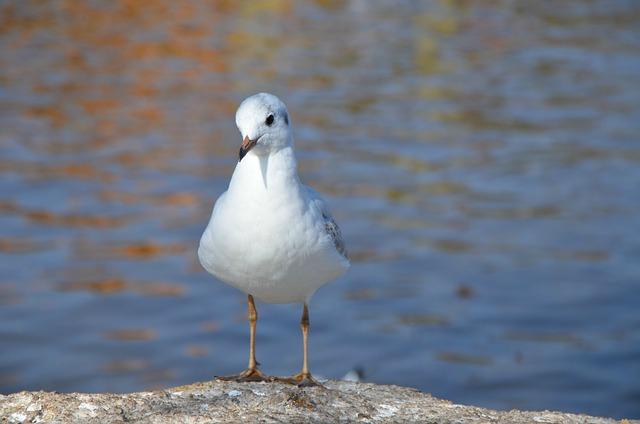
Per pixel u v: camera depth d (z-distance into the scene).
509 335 18.53
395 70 51.00
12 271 21.27
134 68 50.34
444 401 7.59
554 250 23.22
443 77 49.19
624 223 25.23
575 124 37.94
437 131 36.78
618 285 20.98
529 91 45.31
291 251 7.21
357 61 53.44
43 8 67.81
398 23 67.06
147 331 18.41
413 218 25.67
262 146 7.14
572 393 16.14
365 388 7.85
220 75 49.12
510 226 25.09
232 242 7.22
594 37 61.31
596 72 50.03
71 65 50.50
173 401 7.30
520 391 16.14
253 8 70.75
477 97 43.97
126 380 16.11
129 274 21.28
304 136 35.59
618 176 29.94
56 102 41.59
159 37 59.38
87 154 32.41
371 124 37.94
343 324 18.95
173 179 29.34
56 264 21.75
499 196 27.86
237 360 17.16
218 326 18.72
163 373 16.47
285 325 18.92
